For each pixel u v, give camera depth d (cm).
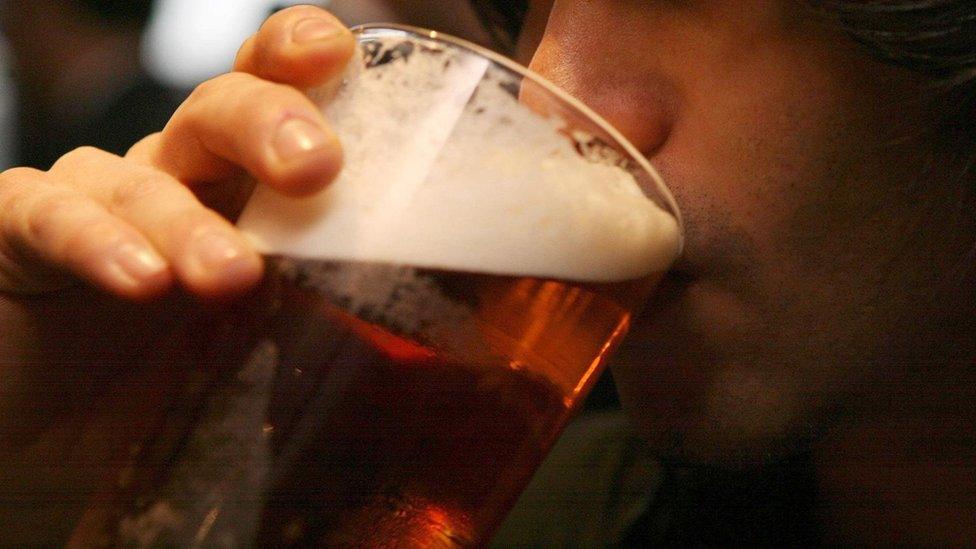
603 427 66
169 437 34
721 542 54
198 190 40
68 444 43
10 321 43
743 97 39
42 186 39
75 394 43
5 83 126
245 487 33
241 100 36
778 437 42
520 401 35
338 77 36
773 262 40
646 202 36
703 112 40
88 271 35
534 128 35
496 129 35
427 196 34
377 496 34
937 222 40
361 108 35
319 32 36
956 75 38
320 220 34
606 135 36
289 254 34
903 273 41
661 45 40
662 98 40
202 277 33
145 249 35
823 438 44
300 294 34
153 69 124
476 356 34
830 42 39
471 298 34
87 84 126
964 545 48
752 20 39
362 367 34
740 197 40
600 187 35
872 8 38
